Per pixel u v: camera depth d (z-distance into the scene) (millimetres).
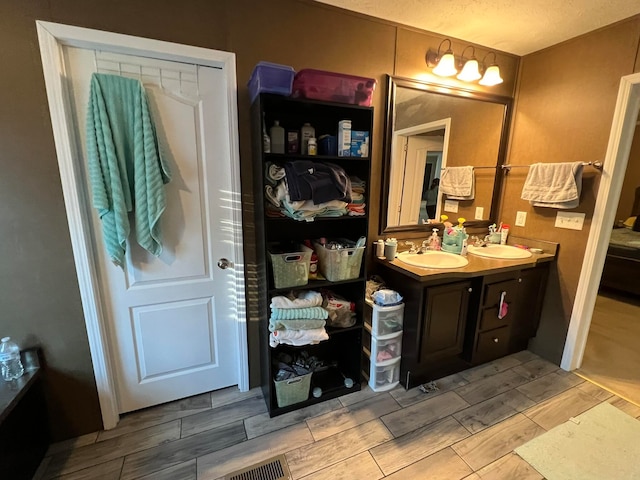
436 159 2195
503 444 1555
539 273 2230
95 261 1508
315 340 1688
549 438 1588
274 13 1578
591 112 1954
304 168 1480
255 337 1933
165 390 1808
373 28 1816
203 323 1816
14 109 1250
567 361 2180
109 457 1479
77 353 1522
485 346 2090
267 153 1479
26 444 1335
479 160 2373
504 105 2354
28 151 1294
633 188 4906
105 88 1330
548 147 2209
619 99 1815
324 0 1629
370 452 1511
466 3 1641
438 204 2293
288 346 2020
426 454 1498
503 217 2561
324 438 1596
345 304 1850
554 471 1407
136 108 1378
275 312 1608
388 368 1965
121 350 1652
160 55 1433
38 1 1212
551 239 2240
